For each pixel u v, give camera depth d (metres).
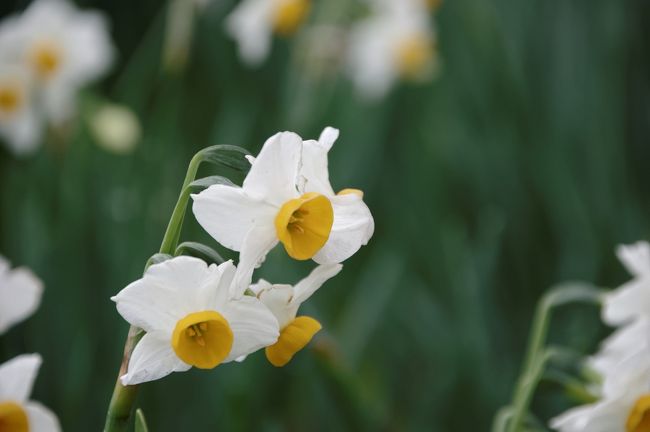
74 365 0.92
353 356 0.98
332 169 1.15
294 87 1.14
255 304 0.53
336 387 0.72
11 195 1.05
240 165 0.53
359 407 0.72
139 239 0.97
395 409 1.04
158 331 0.53
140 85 1.12
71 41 1.12
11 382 0.57
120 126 1.06
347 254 0.54
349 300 1.04
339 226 0.53
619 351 0.65
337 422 0.85
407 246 1.13
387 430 0.74
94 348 0.94
